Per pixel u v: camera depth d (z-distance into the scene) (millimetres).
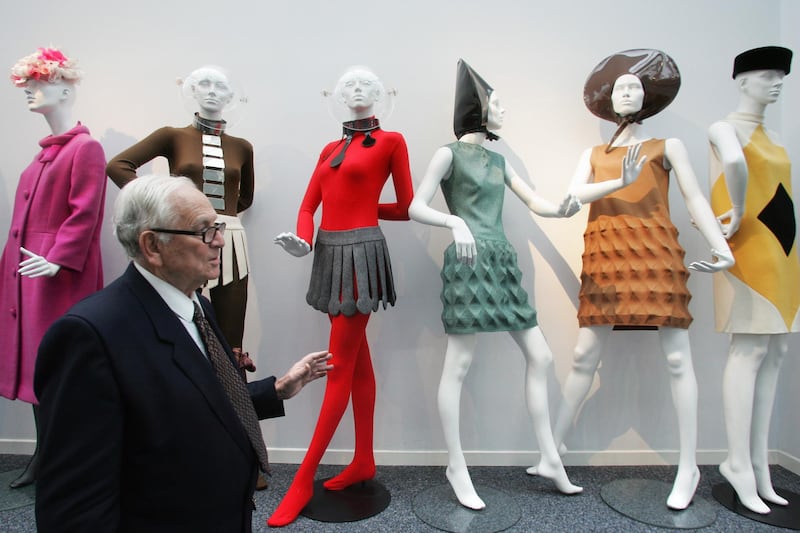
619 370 2562
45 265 1971
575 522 1987
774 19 2553
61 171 2152
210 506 1004
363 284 1968
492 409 2566
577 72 2576
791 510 2061
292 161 2590
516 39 2582
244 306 2244
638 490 2221
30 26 2625
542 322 2586
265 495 2219
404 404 2568
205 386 1012
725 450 2557
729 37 2561
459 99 2201
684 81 2568
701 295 2561
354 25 2588
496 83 2580
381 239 2055
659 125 2578
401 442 2572
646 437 2559
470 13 2588
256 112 2592
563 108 2576
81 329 892
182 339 1016
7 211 2648
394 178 2148
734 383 2111
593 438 2566
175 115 2609
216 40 2600
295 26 2594
